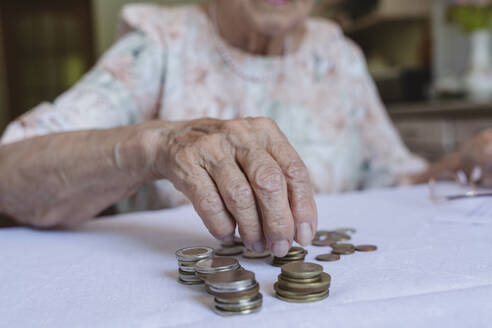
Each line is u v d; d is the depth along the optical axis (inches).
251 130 18.9
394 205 32.5
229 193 17.4
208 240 24.0
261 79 46.4
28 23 215.6
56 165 25.4
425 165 51.9
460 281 15.3
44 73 218.8
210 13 46.1
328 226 26.5
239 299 13.1
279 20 41.9
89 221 30.6
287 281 14.2
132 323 12.9
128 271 18.5
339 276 16.3
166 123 22.7
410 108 97.7
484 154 39.2
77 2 208.7
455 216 27.2
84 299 15.2
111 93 40.1
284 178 17.5
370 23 125.6
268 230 17.0
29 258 21.5
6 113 221.8
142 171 22.7
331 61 50.8
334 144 48.5
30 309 14.6
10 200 27.6
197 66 45.0
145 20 45.1
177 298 14.8
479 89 102.0
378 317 12.2
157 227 27.9
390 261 18.1
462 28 108.7
